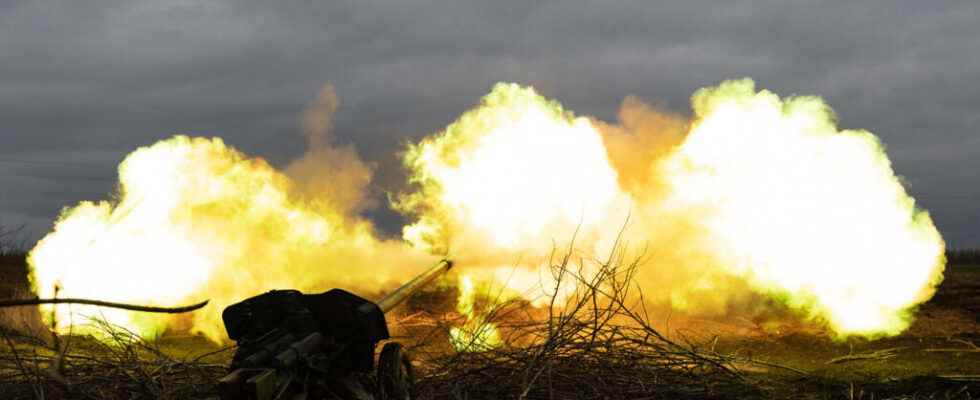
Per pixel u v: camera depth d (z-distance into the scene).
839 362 11.52
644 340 9.23
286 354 6.12
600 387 8.38
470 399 8.05
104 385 7.62
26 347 9.99
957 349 12.61
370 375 7.57
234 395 5.70
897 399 8.73
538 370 8.35
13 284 16.48
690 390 8.74
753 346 13.05
